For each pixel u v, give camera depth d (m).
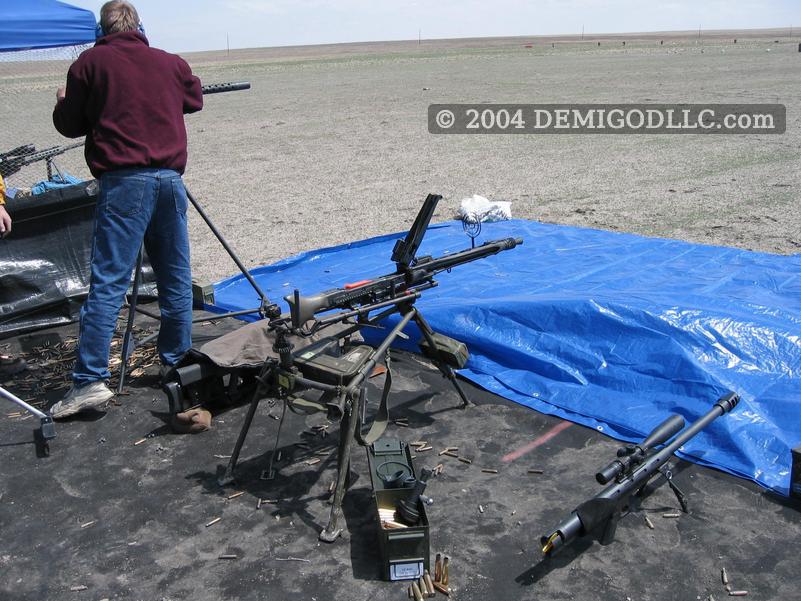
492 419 4.07
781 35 162.50
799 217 8.53
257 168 13.86
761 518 3.10
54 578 2.90
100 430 4.08
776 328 4.20
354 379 3.06
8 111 23.80
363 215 9.71
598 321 4.51
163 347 4.46
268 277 6.89
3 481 3.60
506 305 4.83
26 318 5.71
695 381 3.96
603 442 3.77
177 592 2.80
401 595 2.74
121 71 3.78
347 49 169.75
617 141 15.50
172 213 4.06
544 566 2.86
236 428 4.07
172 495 3.44
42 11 5.36
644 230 8.25
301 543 3.06
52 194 5.58
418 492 2.88
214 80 45.28
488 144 15.81
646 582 2.76
